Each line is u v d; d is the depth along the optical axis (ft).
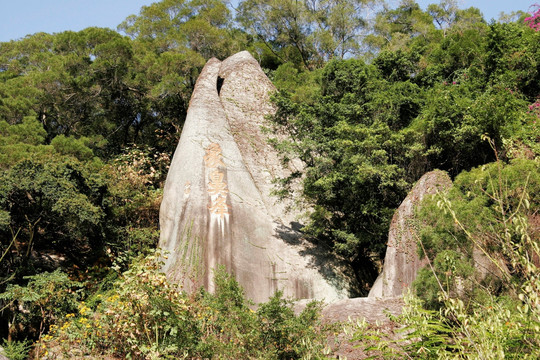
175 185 58.34
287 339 32.60
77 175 59.57
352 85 64.80
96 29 96.37
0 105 82.38
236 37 122.01
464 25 110.52
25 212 55.11
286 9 129.08
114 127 98.22
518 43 65.72
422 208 37.83
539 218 31.81
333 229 56.85
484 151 52.75
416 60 76.38
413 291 34.76
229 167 59.52
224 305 35.78
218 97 68.08
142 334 33.35
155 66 90.33
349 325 21.22
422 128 54.90
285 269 54.95
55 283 46.80
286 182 58.29
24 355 41.19
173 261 53.98
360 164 52.26
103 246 62.08
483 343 16.71
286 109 57.88
